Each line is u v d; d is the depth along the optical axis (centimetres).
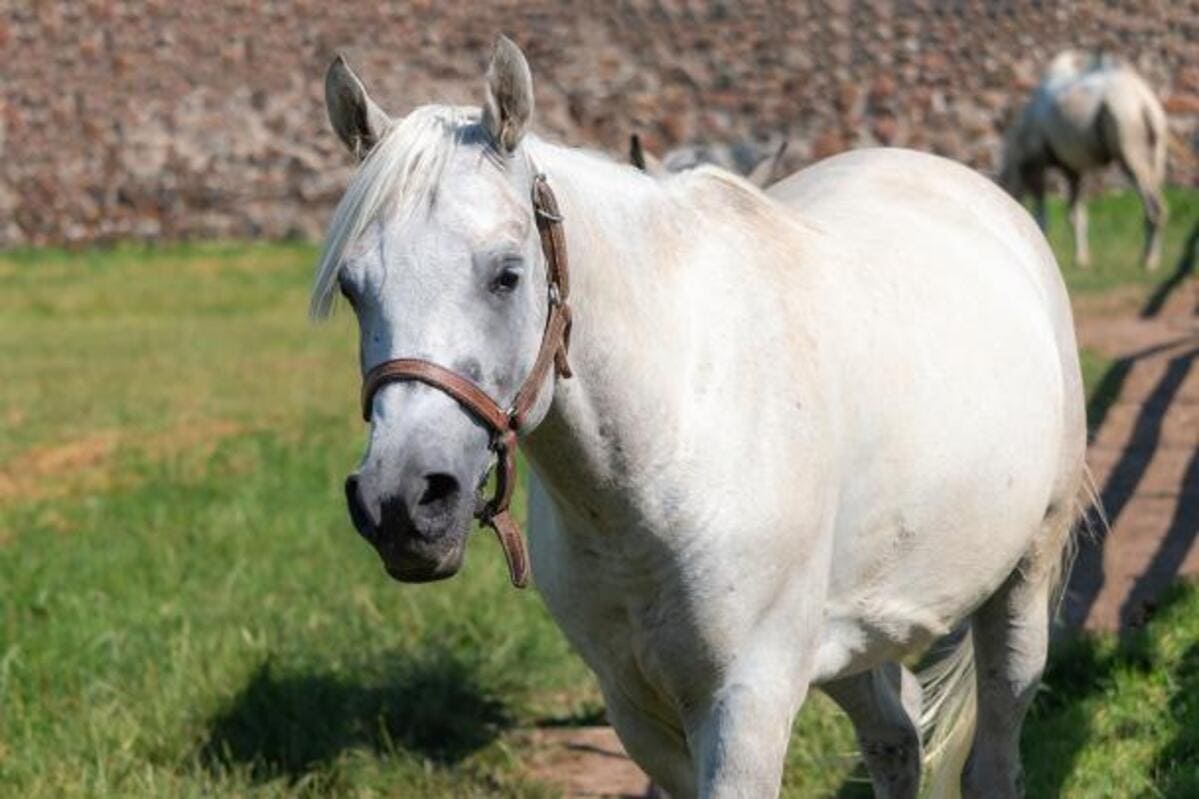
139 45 4503
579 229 551
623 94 4450
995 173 4341
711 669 588
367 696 1005
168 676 1027
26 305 3512
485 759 964
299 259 4144
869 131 4384
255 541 1403
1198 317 2325
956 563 678
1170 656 940
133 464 1878
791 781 891
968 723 757
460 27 4494
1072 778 827
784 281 618
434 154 507
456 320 497
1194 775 789
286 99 4484
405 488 484
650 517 571
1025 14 4338
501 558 1280
